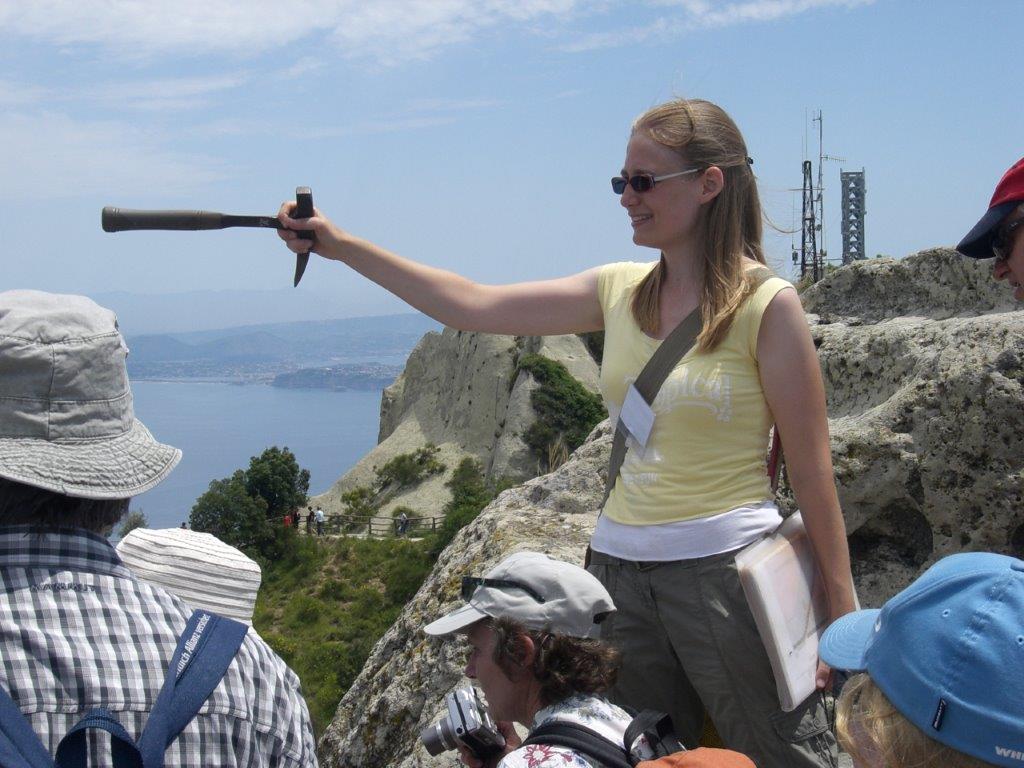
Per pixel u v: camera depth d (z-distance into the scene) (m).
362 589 37.84
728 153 2.81
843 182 23.11
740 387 2.77
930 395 4.09
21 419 1.88
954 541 4.03
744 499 2.79
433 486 54.78
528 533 5.00
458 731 2.75
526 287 3.31
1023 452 3.85
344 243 3.29
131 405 2.05
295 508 48.69
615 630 2.94
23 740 1.68
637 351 2.95
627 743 2.24
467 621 2.46
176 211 3.03
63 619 1.82
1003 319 4.04
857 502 4.25
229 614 3.35
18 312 1.90
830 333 4.91
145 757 1.74
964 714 1.49
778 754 2.79
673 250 2.91
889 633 1.63
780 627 2.65
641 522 2.84
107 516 1.96
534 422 53.00
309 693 25.59
